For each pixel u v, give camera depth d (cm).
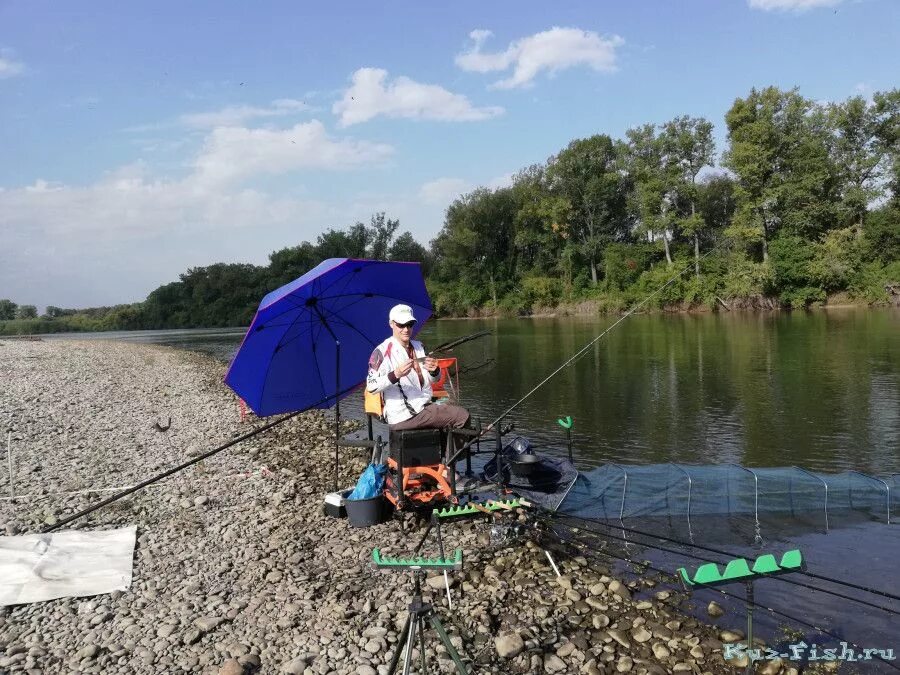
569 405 1709
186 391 2147
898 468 1060
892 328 3388
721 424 1422
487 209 7369
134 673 505
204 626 568
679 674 498
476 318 7312
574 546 717
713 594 622
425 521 791
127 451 1228
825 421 1408
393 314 702
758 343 2997
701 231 6450
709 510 821
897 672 496
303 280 763
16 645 543
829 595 616
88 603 615
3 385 2256
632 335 3775
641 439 1312
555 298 6744
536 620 572
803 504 832
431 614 415
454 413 705
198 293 9819
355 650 529
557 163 6938
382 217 8594
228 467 1106
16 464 1123
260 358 838
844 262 5059
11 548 724
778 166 5450
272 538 768
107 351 4172
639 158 6244
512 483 830
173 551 739
